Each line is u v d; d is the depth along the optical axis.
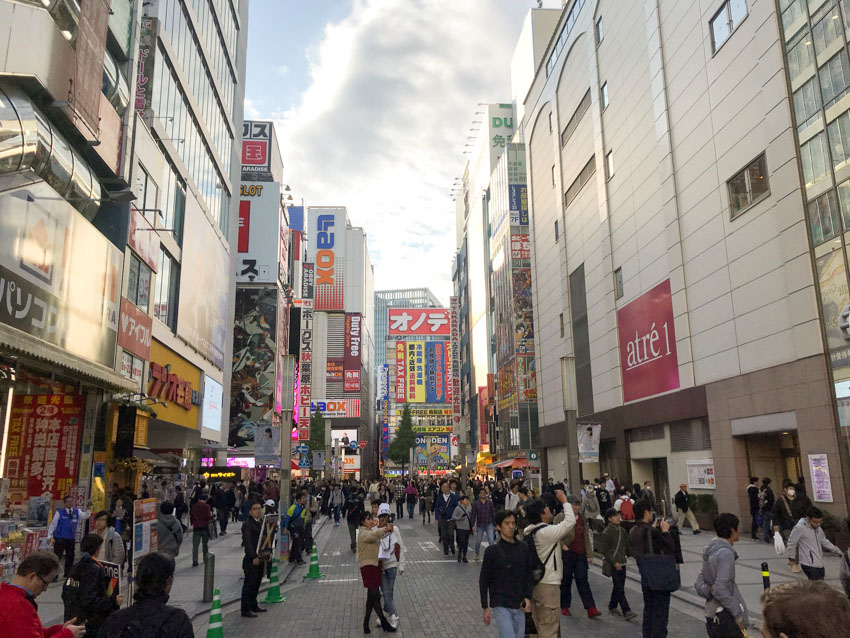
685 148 28.83
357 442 132.88
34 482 18.77
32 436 19.00
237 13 50.12
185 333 34.72
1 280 14.04
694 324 27.89
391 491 41.81
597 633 9.00
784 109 21.61
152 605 3.89
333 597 12.38
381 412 187.00
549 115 53.50
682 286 28.86
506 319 71.75
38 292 15.76
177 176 33.38
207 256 40.22
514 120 86.69
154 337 28.95
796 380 20.86
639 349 33.81
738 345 24.44
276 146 75.75
